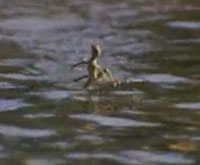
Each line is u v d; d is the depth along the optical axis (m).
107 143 15.05
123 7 29.56
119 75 19.91
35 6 29.55
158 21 27.17
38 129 15.84
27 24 26.48
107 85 18.98
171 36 24.92
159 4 30.14
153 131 15.78
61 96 18.09
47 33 25.20
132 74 20.08
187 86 19.03
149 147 14.84
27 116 16.67
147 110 17.12
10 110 17.09
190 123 16.27
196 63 21.33
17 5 29.64
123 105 17.45
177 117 16.66
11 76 19.83
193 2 30.44
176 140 15.23
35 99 17.88
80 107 17.30
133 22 27.03
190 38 24.62
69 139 15.27
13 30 25.58
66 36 24.72
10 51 22.62
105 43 23.81
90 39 24.33
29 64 21.02
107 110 17.09
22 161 14.04
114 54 22.31
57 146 14.89
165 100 17.86
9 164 13.88
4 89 18.66
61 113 16.88
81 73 20.00
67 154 14.45
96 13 28.38
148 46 23.48
